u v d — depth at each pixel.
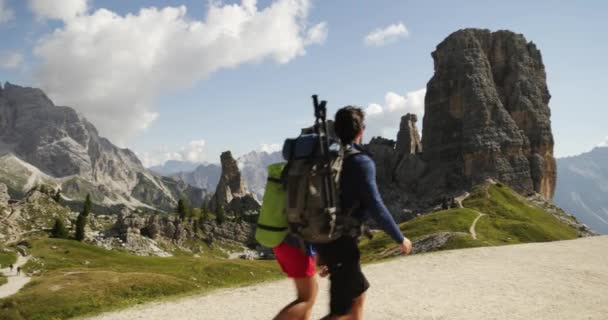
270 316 14.01
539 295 15.35
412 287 17.34
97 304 50.69
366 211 6.43
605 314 12.90
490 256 24.75
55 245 150.00
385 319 12.77
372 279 19.48
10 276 108.44
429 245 76.12
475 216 146.00
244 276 102.81
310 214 6.07
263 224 6.78
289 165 6.44
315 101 6.39
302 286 6.98
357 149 6.58
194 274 99.19
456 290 16.50
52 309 48.94
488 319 12.47
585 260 22.88
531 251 26.31
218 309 15.27
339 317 6.35
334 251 6.38
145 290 55.84
